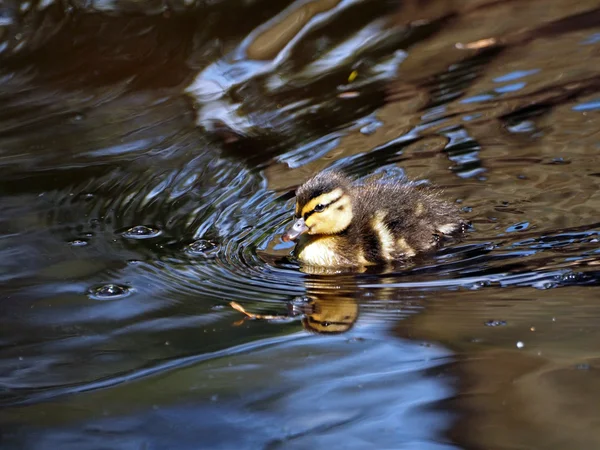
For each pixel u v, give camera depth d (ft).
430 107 42.09
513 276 29.63
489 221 33.58
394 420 22.67
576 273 29.37
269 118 42.11
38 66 47.47
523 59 45.57
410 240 32.58
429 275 30.45
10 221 35.09
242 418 23.06
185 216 35.27
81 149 40.14
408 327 26.94
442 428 22.24
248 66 46.68
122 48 48.55
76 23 50.88
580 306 27.17
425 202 34.37
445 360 24.95
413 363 25.00
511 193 35.27
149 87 45.21
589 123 39.65
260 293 29.96
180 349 26.35
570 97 41.81
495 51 46.62
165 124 41.91
